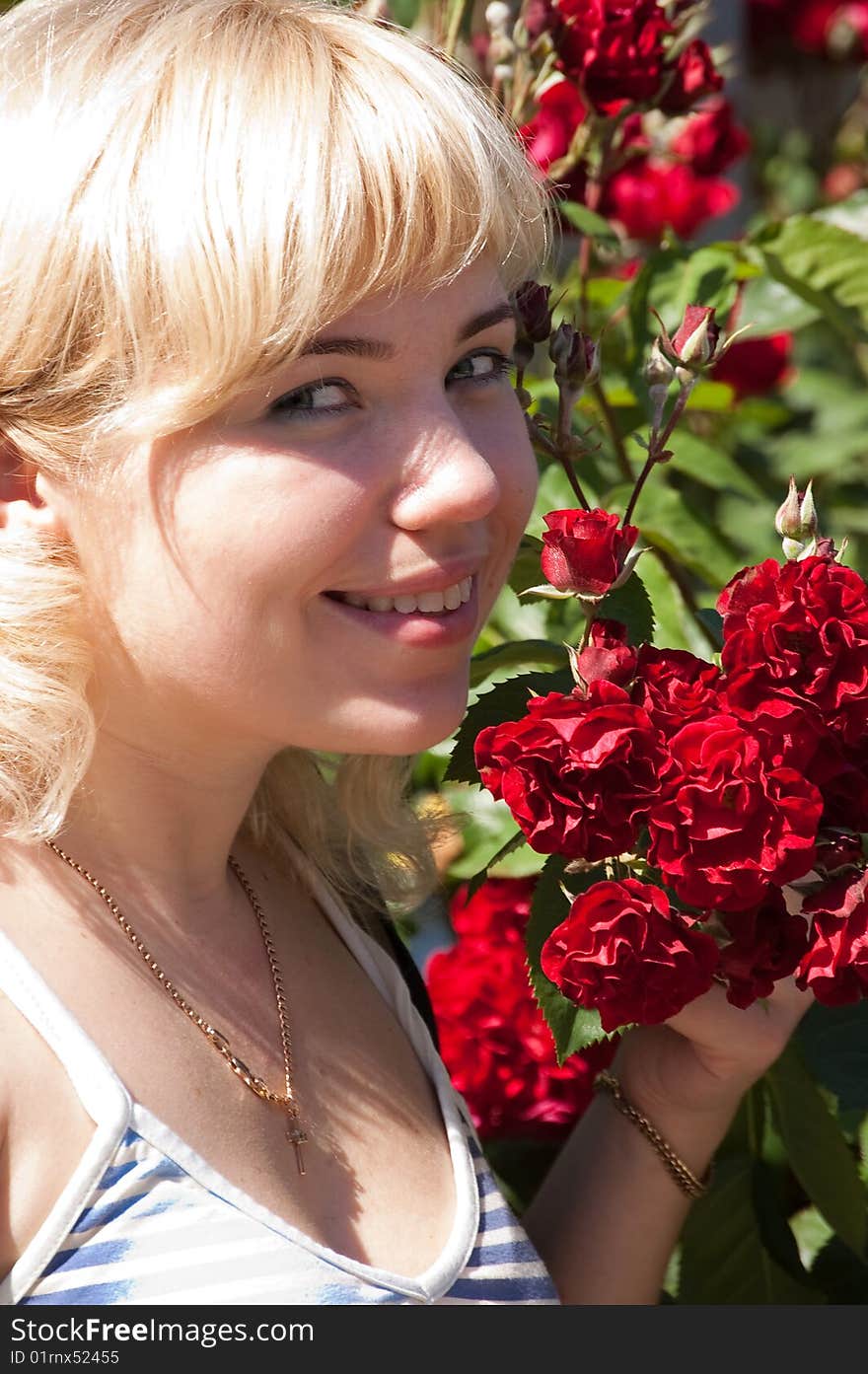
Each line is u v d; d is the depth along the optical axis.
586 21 1.34
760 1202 1.31
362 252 1.05
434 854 1.32
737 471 1.48
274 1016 1.15
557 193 1.37
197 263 1.03
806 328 2.36
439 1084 1.20
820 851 1.07
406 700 1.09
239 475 1.05
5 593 1.07
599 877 1.15
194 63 1.05
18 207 1.05
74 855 1.11
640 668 1.09
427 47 1.18
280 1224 1.08
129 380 1.05
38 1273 1.05
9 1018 1.06
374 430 1.06
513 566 1.26
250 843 1.22
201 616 1.06
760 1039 1.21
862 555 2.15
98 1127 1.06
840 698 1.05
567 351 1.15
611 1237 1.24
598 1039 1.15
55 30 1.07
